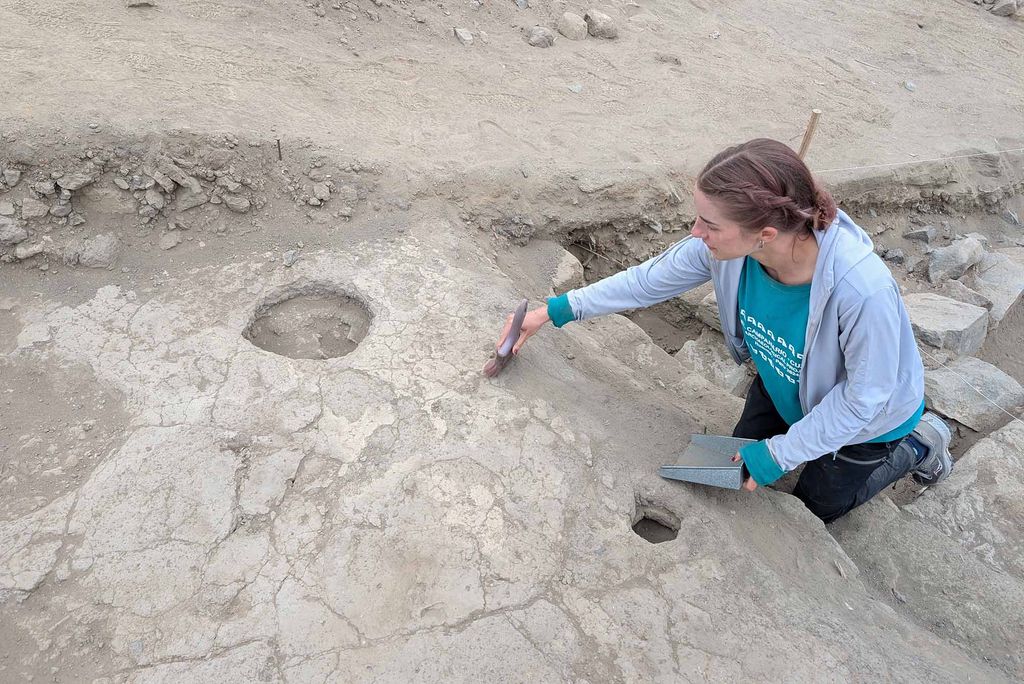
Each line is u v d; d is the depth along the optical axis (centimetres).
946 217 562
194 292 298
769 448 216
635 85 559
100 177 311
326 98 415
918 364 216
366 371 270
